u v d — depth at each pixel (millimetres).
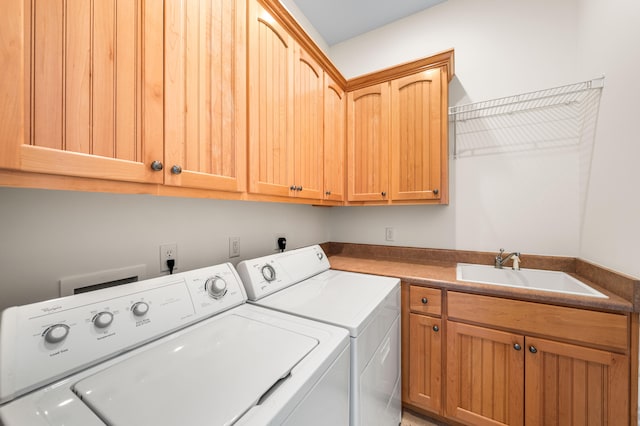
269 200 1247
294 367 657
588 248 1414
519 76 1691
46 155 537
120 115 667
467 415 1333
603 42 1266
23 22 510
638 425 1014
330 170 1762
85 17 604
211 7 921
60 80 562
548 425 1164
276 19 1250
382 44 2178
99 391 560
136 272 1004
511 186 1716
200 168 877
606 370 1065
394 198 1789
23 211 739
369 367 981
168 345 757
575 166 1550
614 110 1178
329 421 719
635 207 1029
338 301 1114
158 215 1084
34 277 757
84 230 862
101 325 682
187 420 482
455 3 1887
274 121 1234
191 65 847
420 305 1452
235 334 826
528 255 1646
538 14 1645
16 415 488
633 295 1009
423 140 1699
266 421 489
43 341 587
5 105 484
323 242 2354
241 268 1190
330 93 1776
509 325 1242
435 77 1664
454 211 1895
